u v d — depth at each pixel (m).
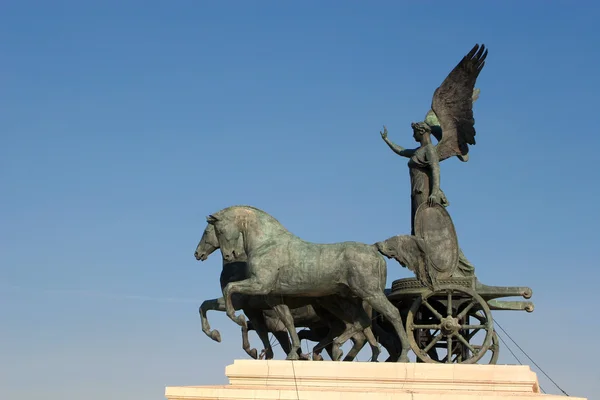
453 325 33.84
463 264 34.97
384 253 34.00
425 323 35.06
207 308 36.72
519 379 32.22
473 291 34.16
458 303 34.72
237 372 32.66
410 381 32.31
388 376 32.34
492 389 32.19
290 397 31.17
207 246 35.62
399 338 33.91
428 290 34.25
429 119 38.16
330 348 37.03
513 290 34.56
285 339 36.62
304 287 33.88
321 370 32.44
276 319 36.53
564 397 30.69
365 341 35.66
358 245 33.97
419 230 34.94
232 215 34.94
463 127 37.03
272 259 33.88
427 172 36.31
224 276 36.41
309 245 34.22
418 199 36.22
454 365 32.44
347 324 35.06
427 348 34.09
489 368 32.38
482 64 36.41
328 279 33.78
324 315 36.59
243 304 36.38
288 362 32.56
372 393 31.00
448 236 34.75
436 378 32.31
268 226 34.75
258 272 33.75
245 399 31.30
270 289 33.88
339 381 32.38
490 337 33.59
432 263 34.50
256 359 35.56
